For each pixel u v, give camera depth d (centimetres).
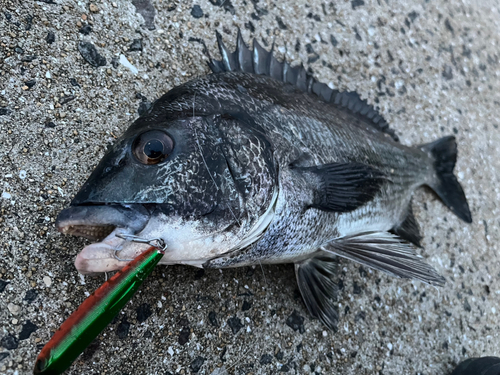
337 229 40
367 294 49
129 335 34
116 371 33
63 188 35
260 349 40
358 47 60
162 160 27
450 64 69
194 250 29
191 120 29
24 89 35
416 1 69
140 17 43
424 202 58
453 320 55
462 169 64
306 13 56
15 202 33
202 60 45
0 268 31
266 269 42
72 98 37
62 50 38
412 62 65
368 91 59
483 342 56
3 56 35
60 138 36
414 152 53
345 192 37
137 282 26
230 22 49
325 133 39
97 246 25
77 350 23
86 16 40
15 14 36
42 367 22
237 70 41
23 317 31
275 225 33
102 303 24
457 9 74
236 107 33
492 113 71
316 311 42
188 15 46
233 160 30
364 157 43
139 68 41
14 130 34
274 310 42
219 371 37
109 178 26
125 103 40
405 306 51
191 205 28
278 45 53
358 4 61
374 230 45
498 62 76
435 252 57
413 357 50
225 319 39
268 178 31
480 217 63
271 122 34
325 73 56
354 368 45
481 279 59
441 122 65
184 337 36
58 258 33
